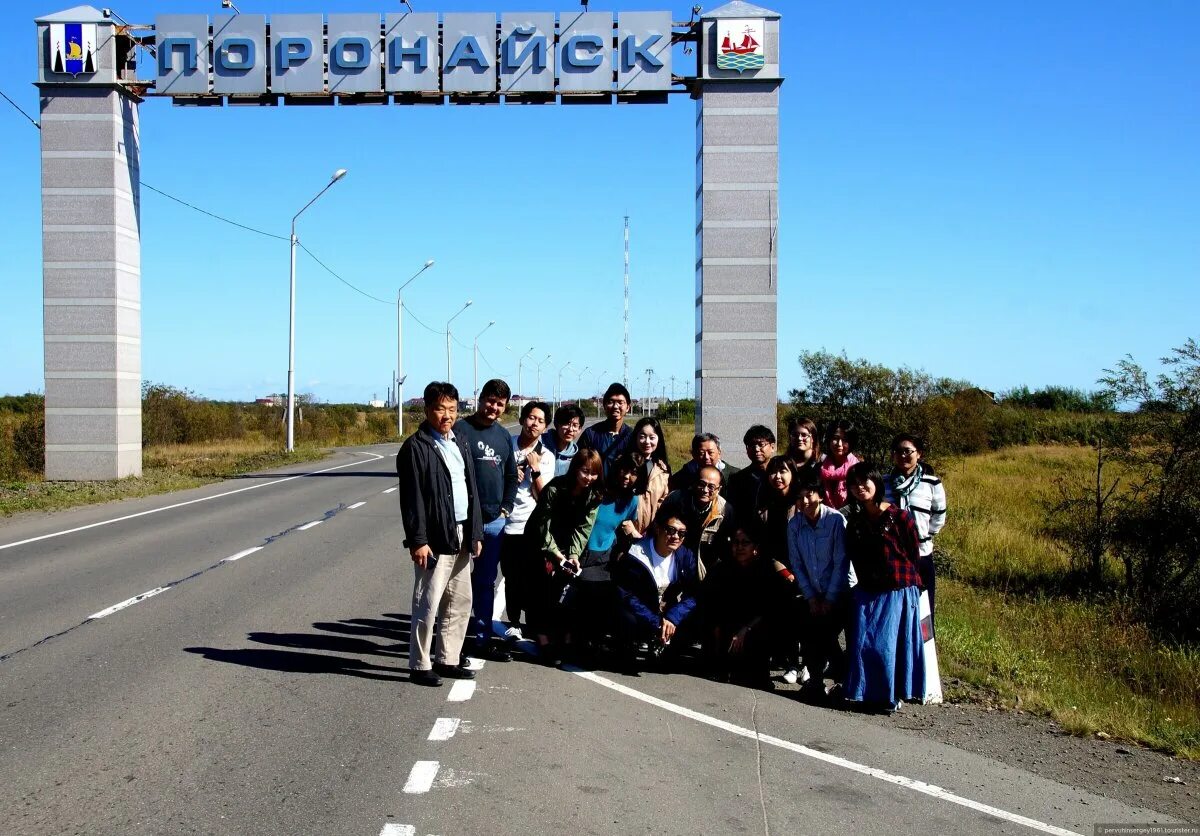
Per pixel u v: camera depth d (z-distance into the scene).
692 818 4.68
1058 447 34.41
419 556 6.73
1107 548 12.75
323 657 7.54
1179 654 9.54
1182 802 5.23
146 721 5.89
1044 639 9.70
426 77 20.31
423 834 4.38
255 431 52.97
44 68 22.50
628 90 20.00
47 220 22.77
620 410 8.57
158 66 20.95
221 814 4.55
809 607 7.11
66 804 4.63
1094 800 5.20
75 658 7.34
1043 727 6.58
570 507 7.57
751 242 19.53
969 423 32.03
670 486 8.09
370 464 34.34
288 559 12.34
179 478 25.00
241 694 6.50
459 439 7.29
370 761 5.31
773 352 19.44
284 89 20.58
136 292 23.97
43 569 11.39
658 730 6.09
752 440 7.90
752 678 7.54
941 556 13.73
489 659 7.81
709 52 19.61
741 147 19.62
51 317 22.84
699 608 7.69
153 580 10.71
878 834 4.60
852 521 6.96
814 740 6.05
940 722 6.59
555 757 5.48
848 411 19.97
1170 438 11.89
